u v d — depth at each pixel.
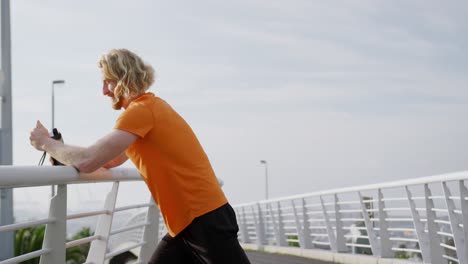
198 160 3.58
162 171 3.53
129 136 3.42
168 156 3.52
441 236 8.99
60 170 3.31
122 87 3.53
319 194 14.77
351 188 12.62
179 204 3.54
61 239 3.62
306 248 16.23
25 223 3.28
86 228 31.08
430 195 9.09
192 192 3.52
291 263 13.21
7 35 13.95
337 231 13.91
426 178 8.62
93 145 3.40
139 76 3.54
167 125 3.53
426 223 9.24
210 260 3.53
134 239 11.62
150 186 3.62
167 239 3.68
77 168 3.48
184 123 3.63
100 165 3.41
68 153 3.42
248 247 21.81
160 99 3.62
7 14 14.16
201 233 3.51
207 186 3.55
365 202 12.30
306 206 16.44
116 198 4.45
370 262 11.95
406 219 10.38
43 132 3.54
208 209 3.52
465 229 7.50
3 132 13.72
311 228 16.27
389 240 11.37
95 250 4.34
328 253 14.24
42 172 3.13
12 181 2.89
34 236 25.34
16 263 3.27
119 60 3.50
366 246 12.48
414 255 10.81
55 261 3.60
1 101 13.80
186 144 3.56
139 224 5.05
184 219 3.54
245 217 23.25
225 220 3.55
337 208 13.92
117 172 4.25
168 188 3.54
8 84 13.90
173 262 3.64
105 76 3.56
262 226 21.03
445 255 8.73
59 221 3.61
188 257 3.65
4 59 14.00
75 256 27.34
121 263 10.76
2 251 12.77
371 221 12.20
